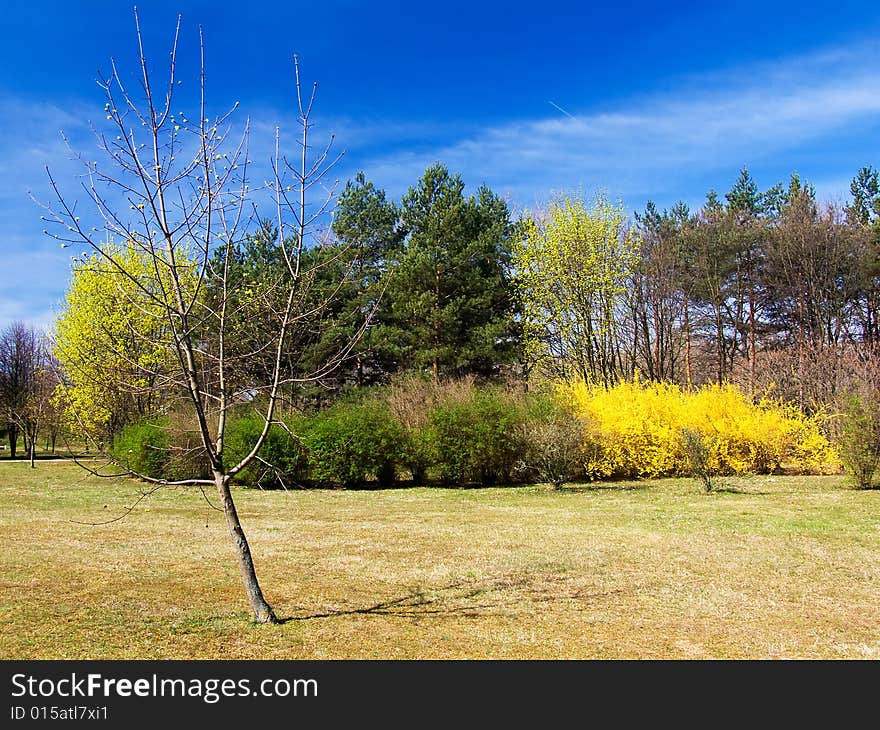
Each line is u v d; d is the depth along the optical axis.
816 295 29.20
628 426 18.97
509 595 6.55
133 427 19.34
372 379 31.34
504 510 13.10
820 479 17.36
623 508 13.11
